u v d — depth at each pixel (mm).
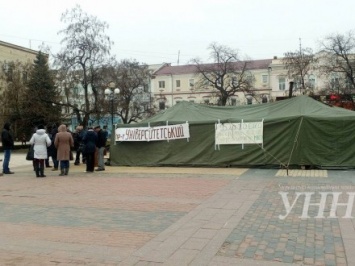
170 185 11477
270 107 16734
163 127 16875
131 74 49750
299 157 14789
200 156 16281
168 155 16797
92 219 7531
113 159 17688
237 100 72938
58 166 17000
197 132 16391
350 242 5691
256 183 11430
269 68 74562
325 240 5809
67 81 37844
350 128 14422
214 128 16125
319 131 14656
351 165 14375
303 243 5691
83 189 11141
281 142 15086
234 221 7059
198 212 7883
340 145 14477
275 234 6184
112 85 30438
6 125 15492
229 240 5910
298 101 16312
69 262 5105
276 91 74000
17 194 10539
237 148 15734
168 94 81438
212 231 6438
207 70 63312
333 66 48125
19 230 6801
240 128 15703
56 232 6629
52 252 5531
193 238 6066
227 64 61469
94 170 15812
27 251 5602
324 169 14500
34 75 43969
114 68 41062
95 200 9477
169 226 6855
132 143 17406
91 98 40094
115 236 6301
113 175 14219
